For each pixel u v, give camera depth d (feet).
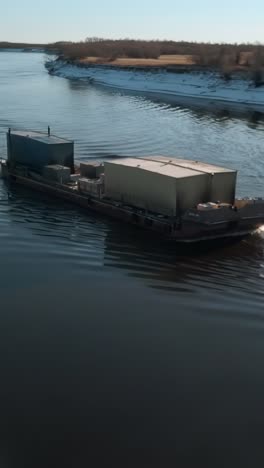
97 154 181.16
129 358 64.59
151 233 105.60
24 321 71.97
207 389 59.62
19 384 59.47
